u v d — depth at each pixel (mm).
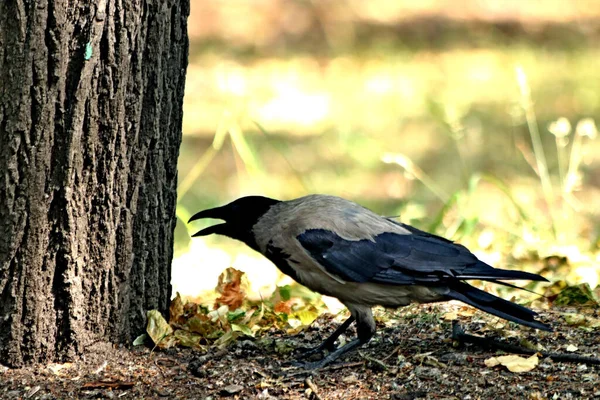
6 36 8836
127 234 9688
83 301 9547
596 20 40406
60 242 9312
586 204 21156
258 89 32344
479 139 26141
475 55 36125
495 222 17500
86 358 9633
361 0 42469
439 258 9750
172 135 9906
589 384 8961
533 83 31797
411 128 27453
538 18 40688
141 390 9195
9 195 9062
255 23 39844
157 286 10109
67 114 9070
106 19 9070
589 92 30156
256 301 12109
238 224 10461
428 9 41688
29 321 9383
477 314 11180
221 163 25031
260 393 9117
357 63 35781
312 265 9945
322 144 26391
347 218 9984
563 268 13711
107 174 9406
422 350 10039
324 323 11266
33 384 9242
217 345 10273
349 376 9438
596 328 10562
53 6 8828
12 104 8914
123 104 9352
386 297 9906
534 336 10359
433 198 22172
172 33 9648
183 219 16641
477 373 9312
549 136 26234
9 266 9234
